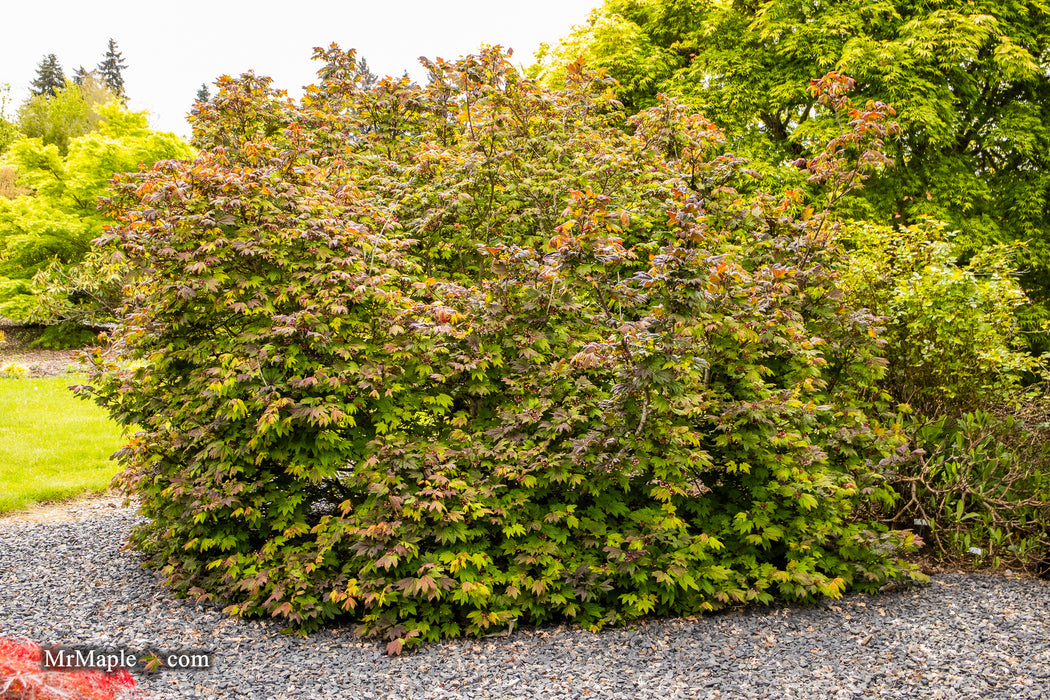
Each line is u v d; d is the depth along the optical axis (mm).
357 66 7441
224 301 4207
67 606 4008
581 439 3871
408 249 5465
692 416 4297
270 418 3682
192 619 3867
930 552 5082
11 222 15211
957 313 5926
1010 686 3211
